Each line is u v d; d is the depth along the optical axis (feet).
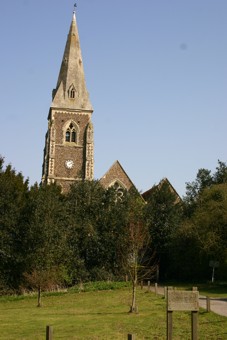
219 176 188.03
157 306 85.61
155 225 169.58
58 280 135.74
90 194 162.71
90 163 223.71
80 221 156.35
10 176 149.69
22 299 115.44
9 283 131.03
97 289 129.08
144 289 126.52
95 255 156.15
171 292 41.83
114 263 154.92
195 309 41.65
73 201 161.38
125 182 208.33
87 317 72.79
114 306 89.30
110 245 156.35
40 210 129.59
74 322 66.95
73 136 229.45
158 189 180.96
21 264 129.70
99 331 58.44
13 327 63.52
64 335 55.83
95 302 98.48
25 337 55.11
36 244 126.93
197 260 152.15
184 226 150.82
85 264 155.02
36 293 122.42
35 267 125.08
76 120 231.30
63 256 138.82
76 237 152.56
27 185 160.86
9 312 84.43
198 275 162.91
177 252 155.33
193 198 183.42
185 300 41.75
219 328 58.44
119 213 160.66
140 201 176.45
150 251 168.45
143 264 162.40
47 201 132.57
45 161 233.35
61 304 97.71
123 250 147.13
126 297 105.50
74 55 247.29
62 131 227.61
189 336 53.72
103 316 73.56
